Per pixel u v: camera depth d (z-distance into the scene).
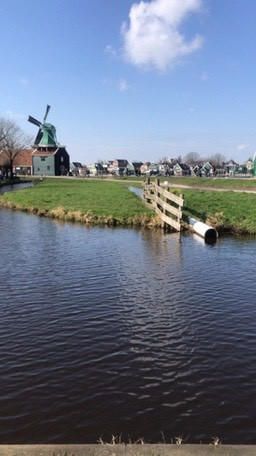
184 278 13.98
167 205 24.38
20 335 9.38
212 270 15.01
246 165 155.12
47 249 18.62
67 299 11.83
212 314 10.68
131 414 6.47
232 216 25.12
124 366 7.97
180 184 64.69
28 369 7.87
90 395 7.00
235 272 14.73
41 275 14.31
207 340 9.12
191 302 11.59
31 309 11.02
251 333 9.48
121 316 10.52
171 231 23.70
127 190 47.84
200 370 7.81
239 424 6.21
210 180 70.38
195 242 20.31
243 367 7.92
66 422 6.29
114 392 7.09
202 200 30.30
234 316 10.54
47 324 10.01
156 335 9.38
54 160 132.88
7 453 4.38
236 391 7.10
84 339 9.16
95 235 22.28
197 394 7.02
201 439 5.87
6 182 77.25
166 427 6.14
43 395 7.00
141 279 13.85
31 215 31.55
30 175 132.62
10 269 15.10
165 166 170.00
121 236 21.98
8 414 6.49
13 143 97.69
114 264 15.90
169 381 7.43
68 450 4.44
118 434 5.99
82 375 7.64
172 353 8.50
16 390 7.16
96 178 105.56
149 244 19.78
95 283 13.40
